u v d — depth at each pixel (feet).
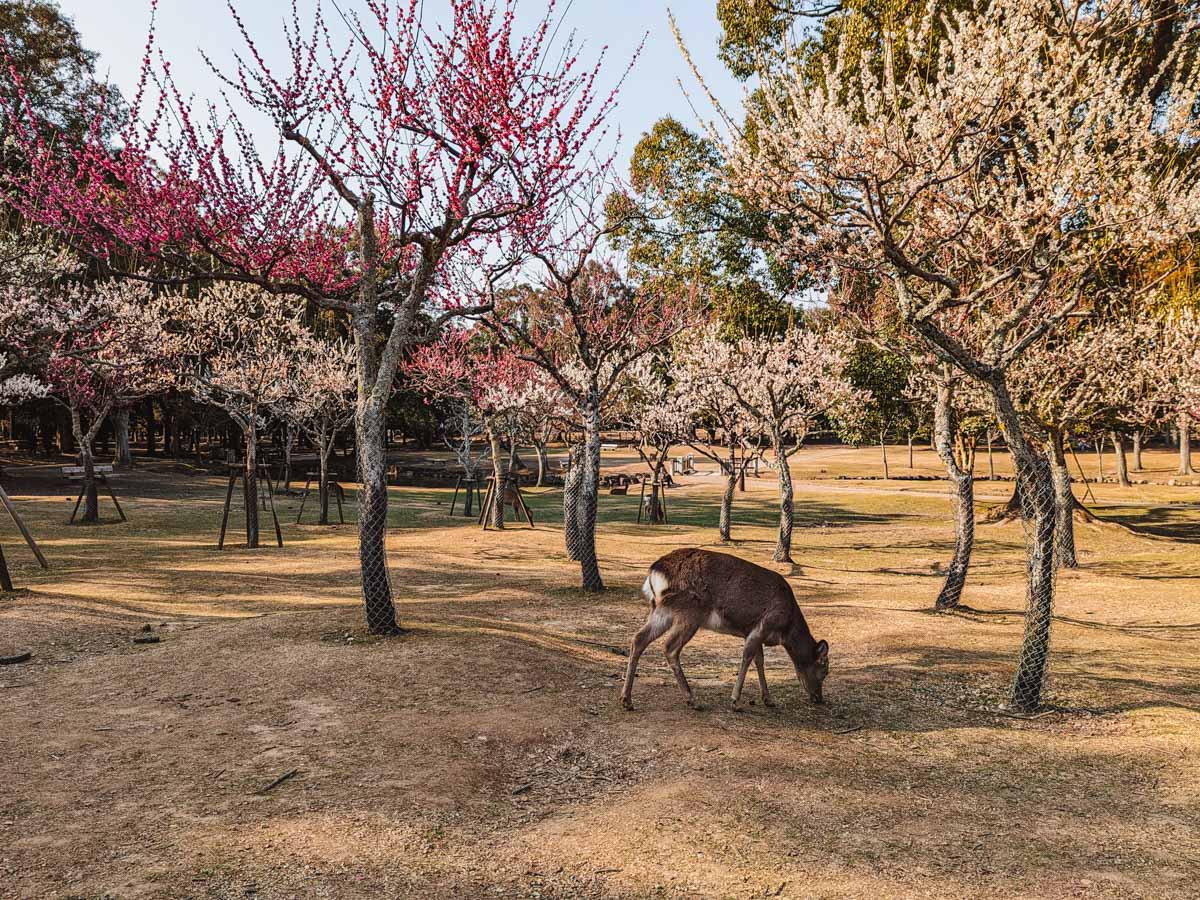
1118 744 24.48
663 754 22.15
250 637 33.76
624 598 47.70
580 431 66.95
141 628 36.83
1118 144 32.22
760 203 34.27
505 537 78.38
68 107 104.01
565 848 16.51
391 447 272.51
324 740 22.40
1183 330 63.36
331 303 35.65
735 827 17.65
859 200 32.48
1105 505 125.70
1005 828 18.28
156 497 114.62
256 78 31.96
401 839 16.61
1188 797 20.35
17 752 21.08
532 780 20.48
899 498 139.13
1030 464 29.43
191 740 22.30
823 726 25.49
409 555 65.46
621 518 110.22
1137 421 73.72
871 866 16.12
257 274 34.83
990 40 27.27
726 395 81.15
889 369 114.21
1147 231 29.68
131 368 81.61
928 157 28.96
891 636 38.63
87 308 85.25
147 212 31.09
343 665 29.71
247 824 17.07
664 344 94.22
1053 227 30.19
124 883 14.38
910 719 26.76
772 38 81.20
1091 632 42.19
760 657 27.17
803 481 176.96
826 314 84.69
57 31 111.04
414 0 32.09
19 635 33.68
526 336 51.70
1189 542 88.99
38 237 75.66
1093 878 15.90
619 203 58.03
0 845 15.75
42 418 151.84
